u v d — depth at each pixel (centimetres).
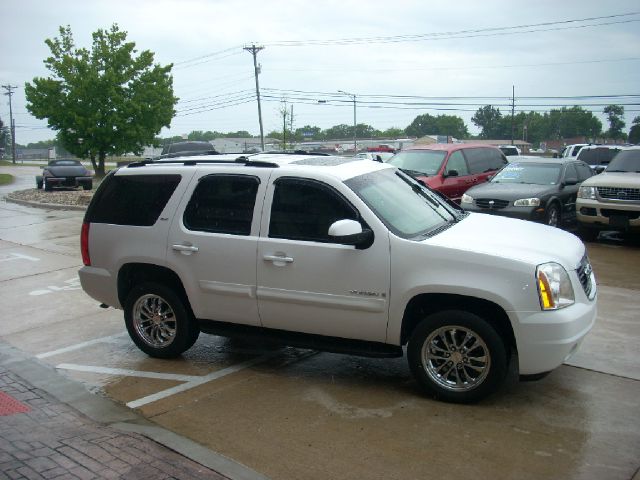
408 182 606
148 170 600
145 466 396
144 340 614
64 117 3631
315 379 551
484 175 1474
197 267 561
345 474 389
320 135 12475
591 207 1182
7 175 4725
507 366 478
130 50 3688
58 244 1323
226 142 9494
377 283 493
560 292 464
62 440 434
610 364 562
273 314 539
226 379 558
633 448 413
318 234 516
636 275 916
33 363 606
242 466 398
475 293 464
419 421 460
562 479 377
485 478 380
